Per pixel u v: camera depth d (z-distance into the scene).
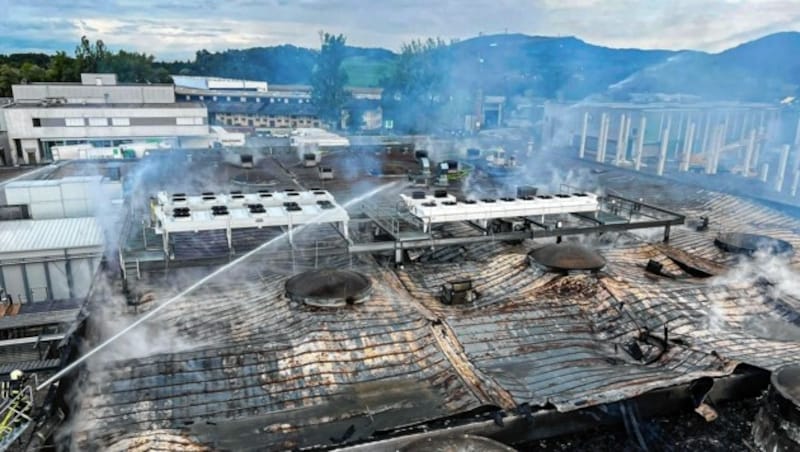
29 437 9.40
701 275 17.72
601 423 10.13
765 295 15.90
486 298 15.51
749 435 10.09
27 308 24.84
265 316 13.76
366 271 16.80
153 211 16.84
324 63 108.06
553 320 14.42
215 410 10.60
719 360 11.76
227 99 115.75
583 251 16.80
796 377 9.36
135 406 10.56
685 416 10.62
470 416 9.81
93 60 126.81
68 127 67.75
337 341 12.57
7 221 29.56
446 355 12.55
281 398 10.98
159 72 134.62
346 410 10.64
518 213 18.20
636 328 14.05
